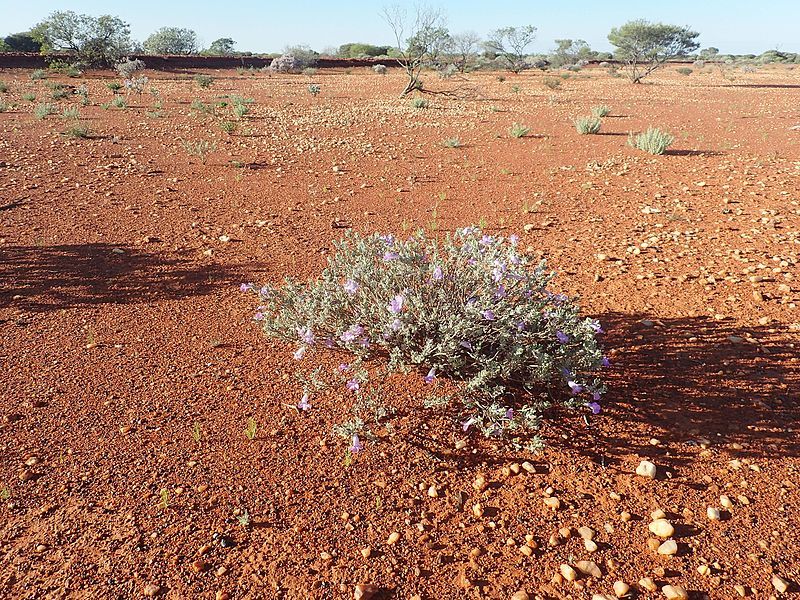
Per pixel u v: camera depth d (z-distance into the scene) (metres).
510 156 12.82
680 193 9.17
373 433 3.26
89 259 6.16
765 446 3.13
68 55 42.34
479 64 53.53
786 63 79.00
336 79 41.00
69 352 4.18
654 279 5.51
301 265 6.07
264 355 4.16
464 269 3.79
